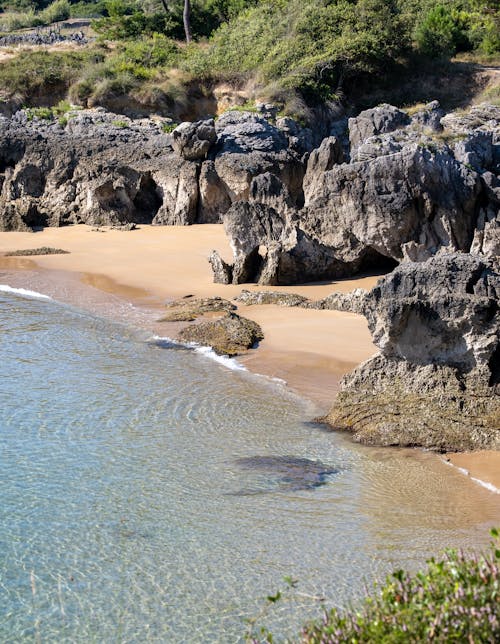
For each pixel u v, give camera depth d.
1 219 43.28
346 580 10.84
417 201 29.94
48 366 21.36
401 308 16.48
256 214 30.80
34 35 72.38
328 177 30.55
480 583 6.94
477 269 16.66
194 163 44.41
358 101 58.06
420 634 6.55
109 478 14.40
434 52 59.78
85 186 45.53
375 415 16.78
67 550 11.85
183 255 36.28
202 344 23.47
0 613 10.32
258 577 11.02
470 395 16.42
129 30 66.25
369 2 59.06
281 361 21.67
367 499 13.49
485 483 14.06
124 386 19.78
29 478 14.37
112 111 53.22
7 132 48.56
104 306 28.38
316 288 29.86
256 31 59.84
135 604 10.45
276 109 51.56
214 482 14.25
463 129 44.41
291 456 15.47
